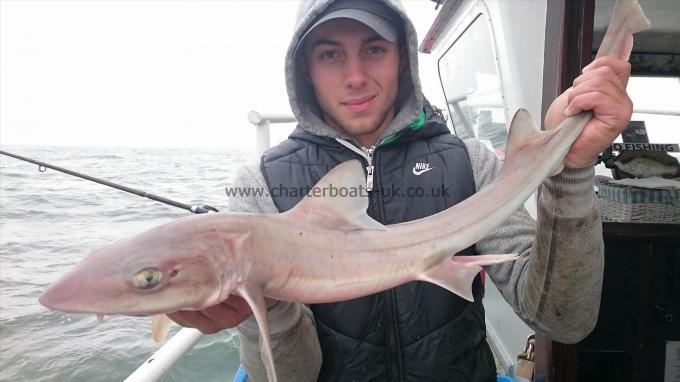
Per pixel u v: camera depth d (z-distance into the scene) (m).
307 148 2.38
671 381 3.32
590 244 1.75
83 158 43.16
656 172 3.70
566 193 1.73
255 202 2.26
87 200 17.45
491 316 5.17
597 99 1.67
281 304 1.80
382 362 2.10
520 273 2.03
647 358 3.32
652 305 3.32
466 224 1.90
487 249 2.18
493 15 3.91
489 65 4.52
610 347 3.37
